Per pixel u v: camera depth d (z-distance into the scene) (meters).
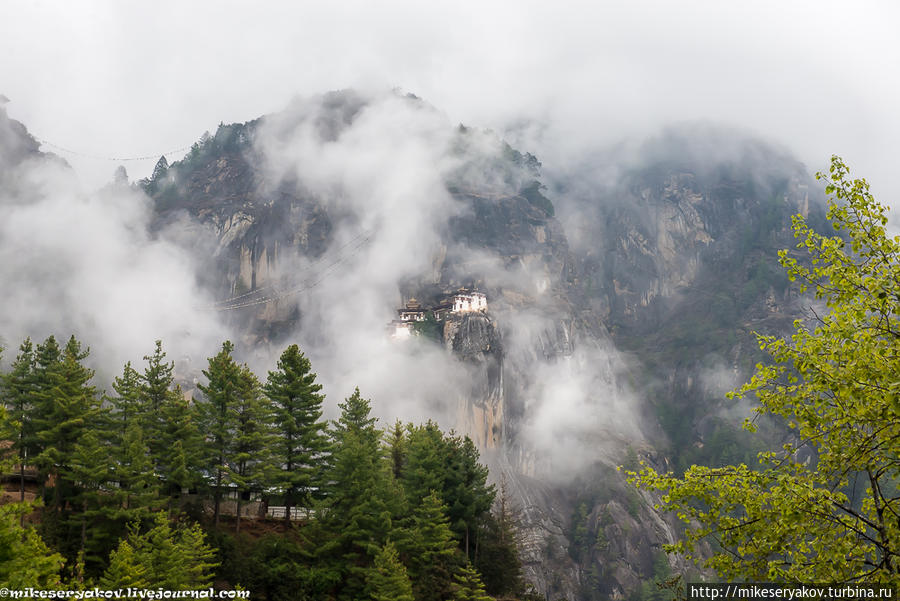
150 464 62.06
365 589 64.62
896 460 23.02
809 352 23.52
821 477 23.52
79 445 62.03
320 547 67.12
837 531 23.12
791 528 22.80
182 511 68.12
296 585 63.84
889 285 23.05
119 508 59.78
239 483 69.88
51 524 58.41
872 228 23.88
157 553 50.97
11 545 27.59
